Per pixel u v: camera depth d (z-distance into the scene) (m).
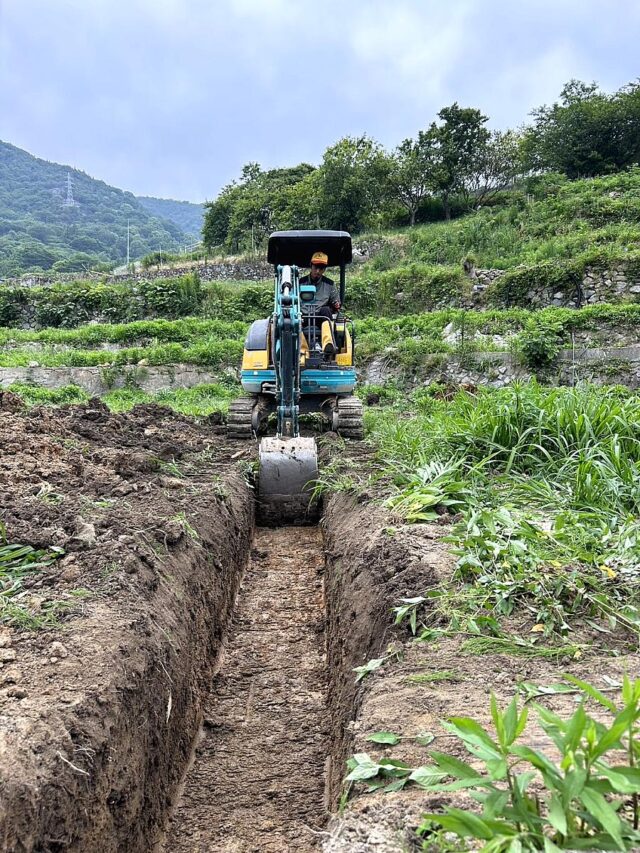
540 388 7.97
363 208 38.25
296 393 8.66
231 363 19.78
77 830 2.69
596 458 6.37
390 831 2.42
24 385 17.36
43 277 34.41
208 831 3.79
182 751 4.23
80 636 3.58
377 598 4.55
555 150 40.41
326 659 5.49
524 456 6.80
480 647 3.72
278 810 3.95
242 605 6.32
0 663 3.30
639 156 40.38
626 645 3.77
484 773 2.64
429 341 19.98
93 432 8.49
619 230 26.30
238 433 10.15
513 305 23.70
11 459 6.65
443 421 7.92
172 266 34.47
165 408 11.72
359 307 25.73
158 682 3.81
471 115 38.38
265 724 4.73
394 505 5.96
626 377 18.36
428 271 25.56
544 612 4.00
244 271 31.95
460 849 2.20
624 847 1.87
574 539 4.80
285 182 51.56
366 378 20.00
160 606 4.34
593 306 20.47
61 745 2.78
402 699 3.31
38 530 4.82
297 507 8.03
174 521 5.39
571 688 3.31
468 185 40.38
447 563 4.66
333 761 4.14
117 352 20.59
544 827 2.11
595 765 2.04
